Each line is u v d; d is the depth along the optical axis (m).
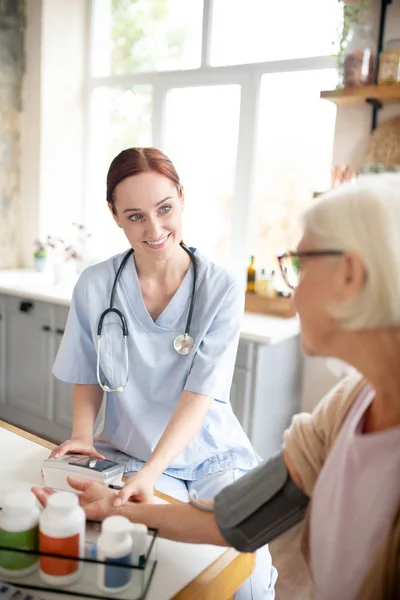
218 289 1.33
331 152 2.61
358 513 0.69
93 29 3.46
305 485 0.79
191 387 1.26
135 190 1.20
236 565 0.82
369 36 2.12
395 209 0.61
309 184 2.70
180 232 1.28
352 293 0.62
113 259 1.40
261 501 0.81
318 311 0.66
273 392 2.36
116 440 1.35
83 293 1.38
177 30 3.06
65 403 2.85
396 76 2.04
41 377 2.93
